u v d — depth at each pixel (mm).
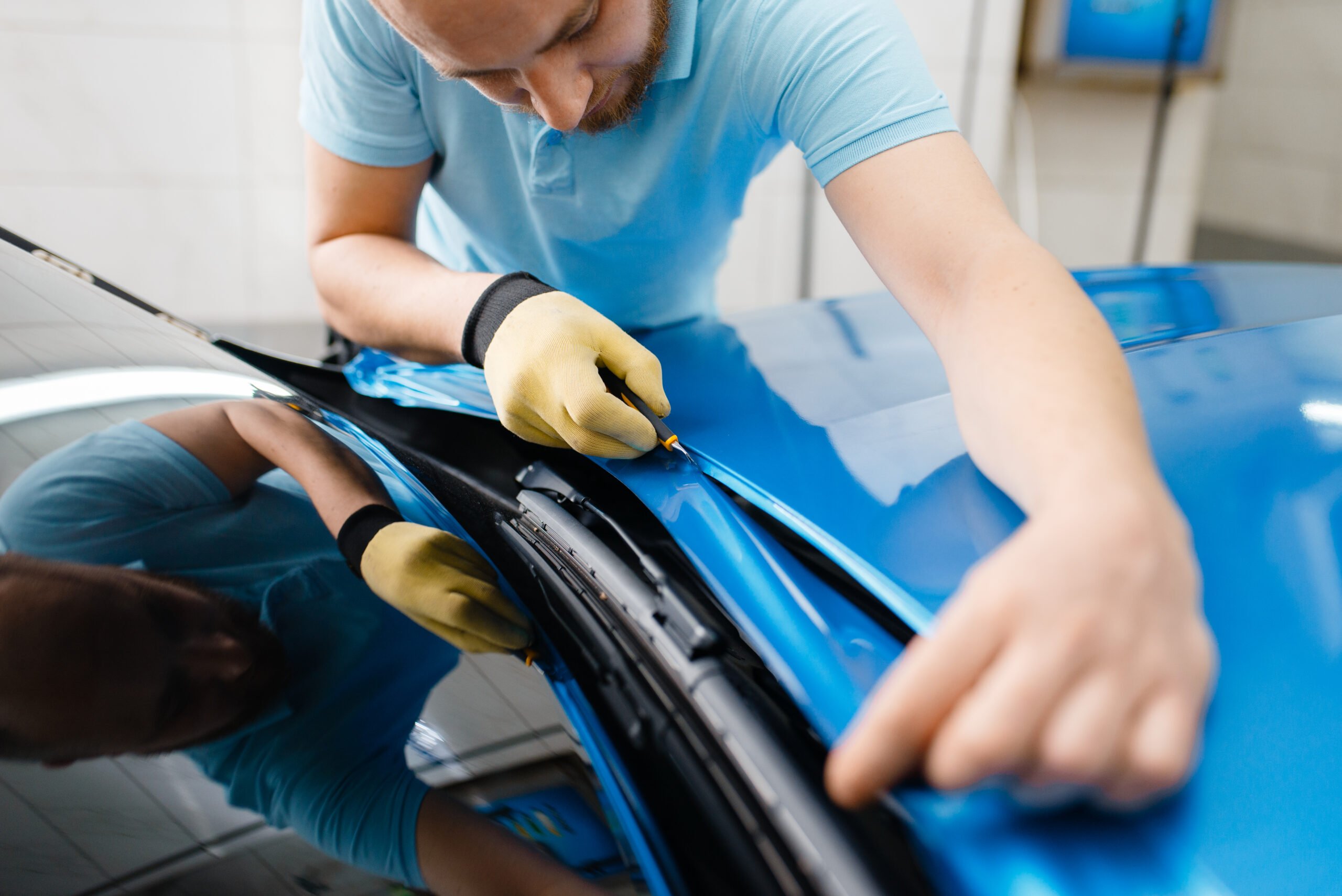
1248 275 796
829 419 542
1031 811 295
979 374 420
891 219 534
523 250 814
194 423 481
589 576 445
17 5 2148
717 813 328
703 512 478
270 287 2551
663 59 608
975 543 399
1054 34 2449
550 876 322
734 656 379
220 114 2344
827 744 335
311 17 676
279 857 306
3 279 566
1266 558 392
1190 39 2490
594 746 376
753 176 799
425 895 307
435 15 425
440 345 660
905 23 609
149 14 2211
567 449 595
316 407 580
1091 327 412
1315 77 3254
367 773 337
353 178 744
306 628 383
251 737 338
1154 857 277
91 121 2289
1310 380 519
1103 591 279
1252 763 303
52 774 312
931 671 274
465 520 514
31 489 403
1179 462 452
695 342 732
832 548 408
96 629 352
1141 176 2744
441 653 395
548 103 508
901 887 281
